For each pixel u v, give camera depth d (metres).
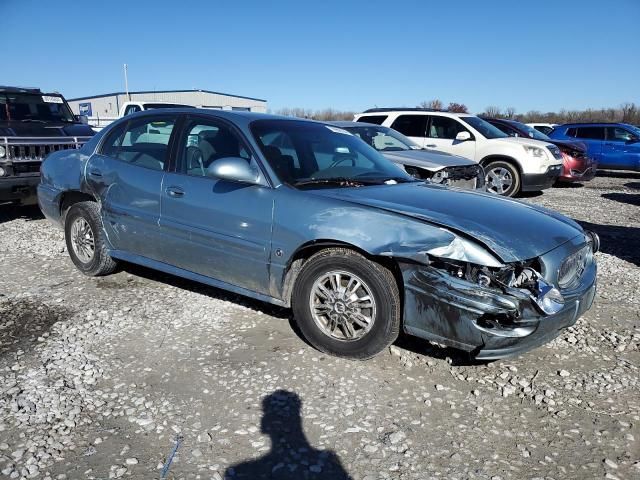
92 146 5.08
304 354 3.68
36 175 7.52
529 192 12.98
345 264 3.45
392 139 9.20
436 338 3.24
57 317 4.23
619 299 5.05
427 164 7.95
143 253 4.61
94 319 4.20
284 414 3.00
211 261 4.07
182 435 2.80
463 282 3.09
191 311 4.39
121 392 3.18
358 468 2.59
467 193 4.13
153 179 4.39
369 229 3.35
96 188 4.85
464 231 3.16
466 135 11.39
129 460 2.60
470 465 2.63
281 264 3.68
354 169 4.34
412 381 3.38
